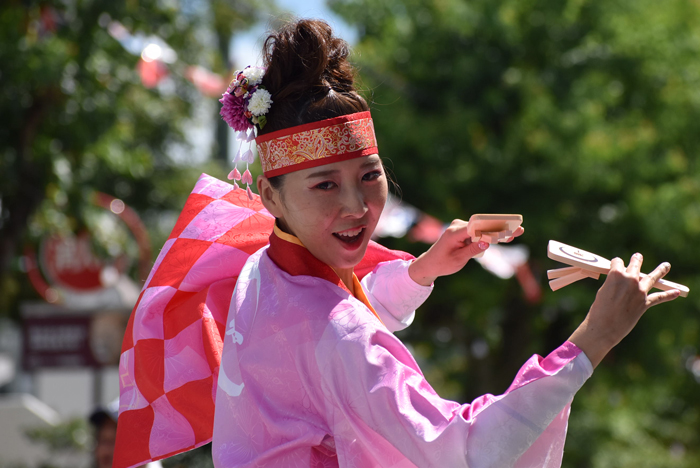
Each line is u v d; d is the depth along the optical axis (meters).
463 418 3.32
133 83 16.66
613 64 24.59
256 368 3.74
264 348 3.73
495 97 23.06
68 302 17.69
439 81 24.53
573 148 22.73
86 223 16.56
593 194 23.83
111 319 17.61
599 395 30.20
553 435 3.38
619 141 23.73
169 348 4.59
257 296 3.89
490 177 22.75
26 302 25.22
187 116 24.83
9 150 15.80
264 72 3.95
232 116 4.00
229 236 4.75
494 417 3.28
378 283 4.94
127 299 18.14
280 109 3.82
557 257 3.76
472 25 23.86
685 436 36.81
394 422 3.36
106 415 9.29
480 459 3.24
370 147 3.75
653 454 33.25
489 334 26.72
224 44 24.67
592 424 29.03
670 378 27.19
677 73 25.59
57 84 15.05
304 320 3.64
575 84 23.98
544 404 3.28
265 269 3.96
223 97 4.04
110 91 16.47
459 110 23.30
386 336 3.57
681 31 25.69
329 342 3.55
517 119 23.53
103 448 9.27
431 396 3.48
